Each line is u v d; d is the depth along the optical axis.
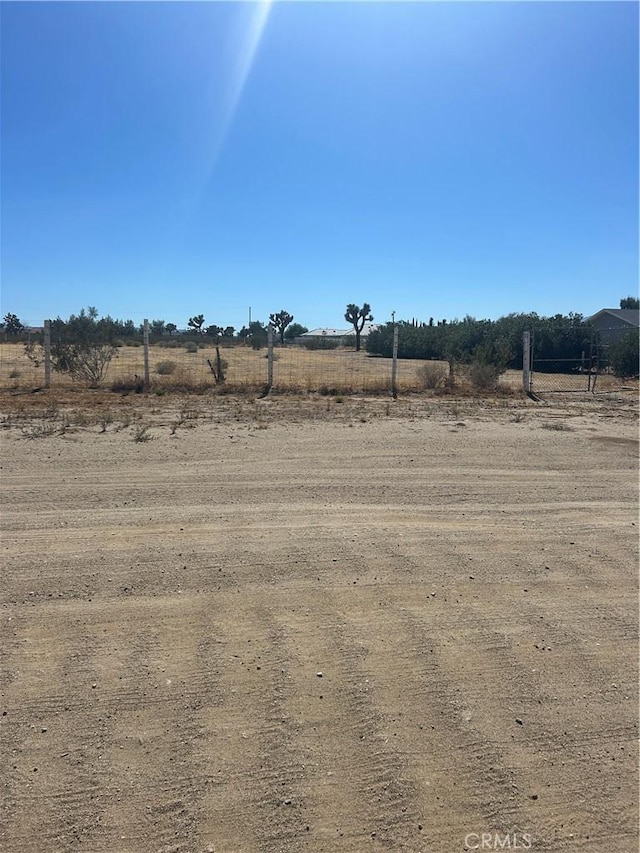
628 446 10.51
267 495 7.24
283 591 4.71
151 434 10.88
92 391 17.62
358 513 6.62
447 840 2.56
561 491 7.65
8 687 3.49
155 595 4.61
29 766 2.91
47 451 9.38
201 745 3.05
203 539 5.75
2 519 6.26
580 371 33.09
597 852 2.52
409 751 3.04
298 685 3.53
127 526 6.09
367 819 2.65
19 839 2.53
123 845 2.51
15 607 4.40
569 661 3.85
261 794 2.77
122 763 2.93
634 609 4.55
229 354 44.53
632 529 6.28
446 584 4.90
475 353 29.36
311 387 18.50
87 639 3.99
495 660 3.84
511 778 2.88
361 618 4.32
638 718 3.32
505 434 11.45
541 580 5.02
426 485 7.80
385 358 46.25
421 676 3.65
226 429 11.54
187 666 3.70
